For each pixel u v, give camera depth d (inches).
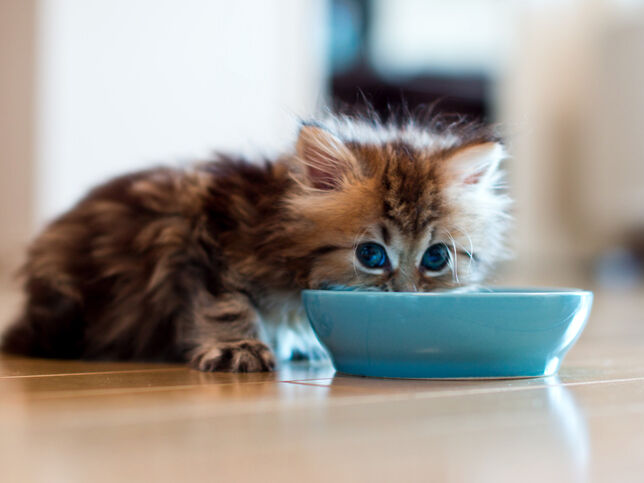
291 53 70.5
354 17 76.0
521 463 16.3
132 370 24.1
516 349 22.1
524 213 83.4
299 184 24.5
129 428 17.6
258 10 68.8
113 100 64.9
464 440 17.2
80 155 64.5
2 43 65.2
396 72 78.4
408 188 23.8
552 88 83.8
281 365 25.1
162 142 66.5
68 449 16.5
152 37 65.7
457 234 24.5
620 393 20.8
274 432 17.5
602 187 81.6
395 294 21.8
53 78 63.0
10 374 23.3
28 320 27.6
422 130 26.4
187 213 25.7
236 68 68.4
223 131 68.2
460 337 21.8
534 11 82.1
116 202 27.2
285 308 25.1
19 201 65.3
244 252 24.7
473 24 80.1
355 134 25.6
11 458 16.2
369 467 16.0
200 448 16.6
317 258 24.0
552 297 22.0
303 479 15.5
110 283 26.6
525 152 83.0
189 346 25.4
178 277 25.7
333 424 18.0
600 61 81.0
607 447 17.0
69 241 27.3
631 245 80.7
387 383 21.7
